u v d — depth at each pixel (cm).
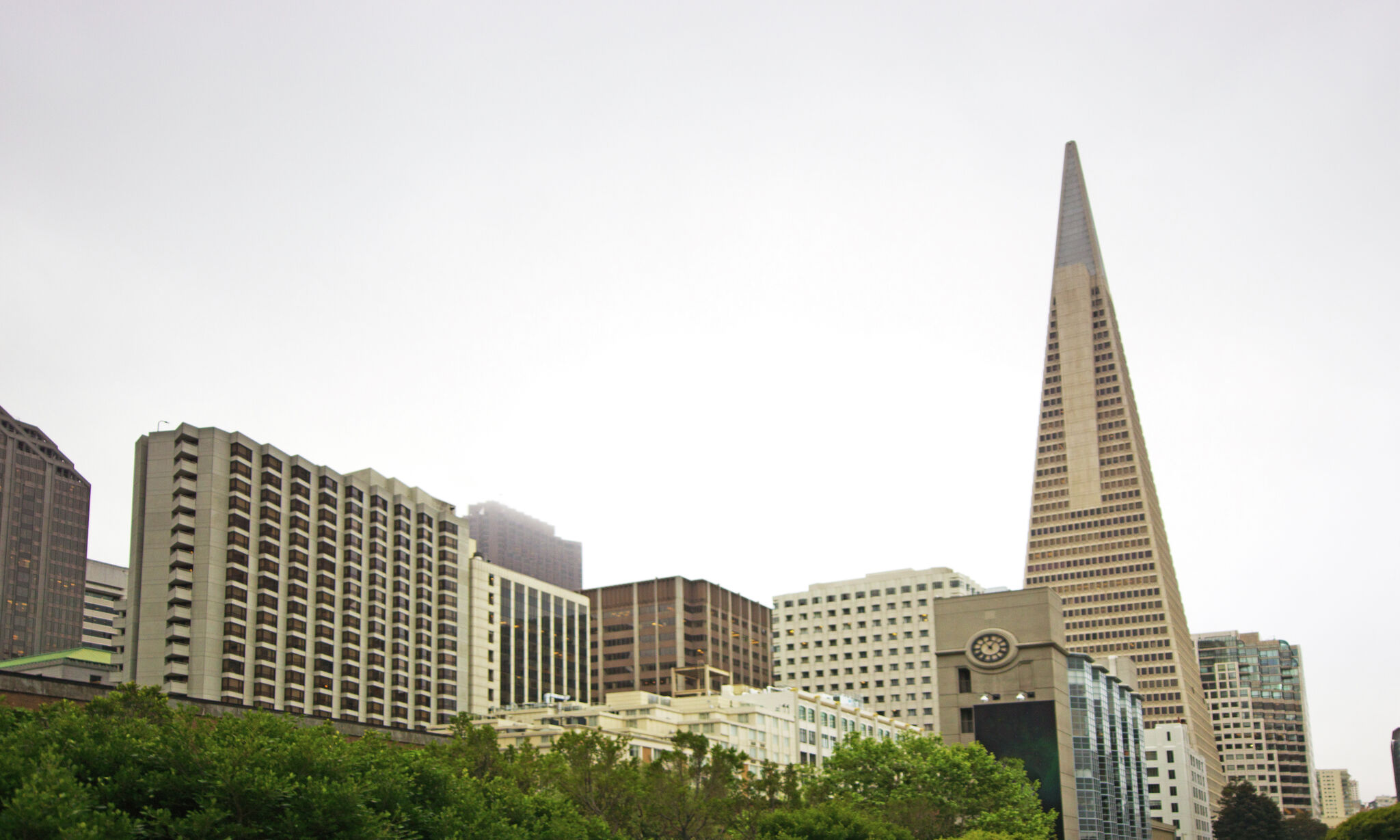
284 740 6594
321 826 5612
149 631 18062
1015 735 17700
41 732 5653
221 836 5350
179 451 18800
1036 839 11962
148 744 5731
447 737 12950
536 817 7838
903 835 11012
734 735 18650
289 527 19962
